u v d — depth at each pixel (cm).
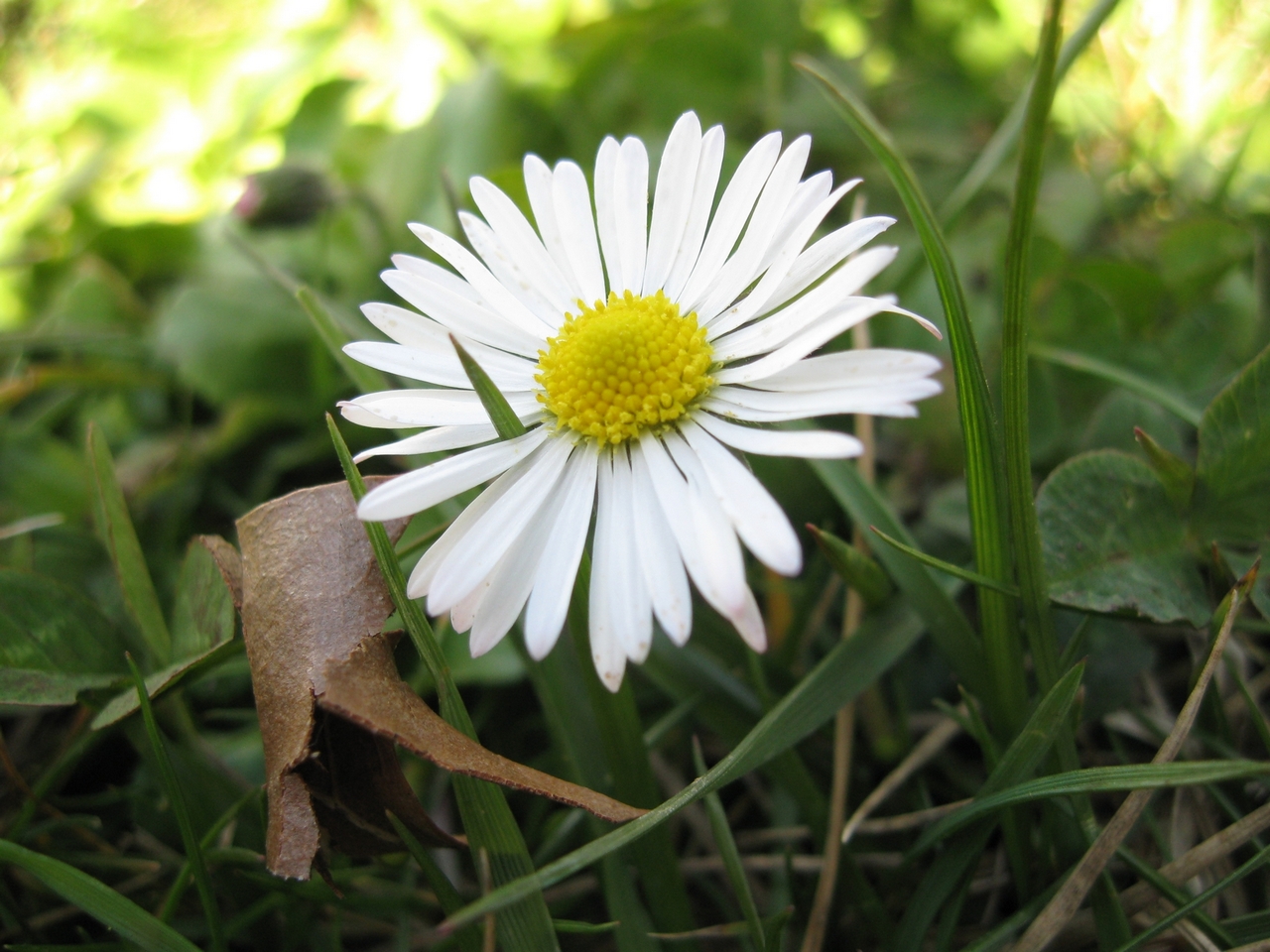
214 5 12
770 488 6
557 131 9
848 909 5
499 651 6
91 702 5
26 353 9
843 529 6
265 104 10
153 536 7
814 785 5
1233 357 7
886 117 10
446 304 5
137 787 5
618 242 5
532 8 11
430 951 5
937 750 5
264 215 8
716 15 10
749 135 9
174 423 8
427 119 9
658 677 5
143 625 5
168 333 8
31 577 5
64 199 10
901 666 5
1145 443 5
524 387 5
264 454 8
